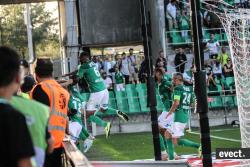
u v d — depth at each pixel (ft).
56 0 115.24
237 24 68.90
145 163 34.19
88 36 104.73
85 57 66.49
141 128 91.25
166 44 100.53
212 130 85.46
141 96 92.48
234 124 90.89
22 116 13.67
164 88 57.47
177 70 95.91
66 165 25.49
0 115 13.53
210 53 96.48
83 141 66.80
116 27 105.60
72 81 52.95
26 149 13.44
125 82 97.55
